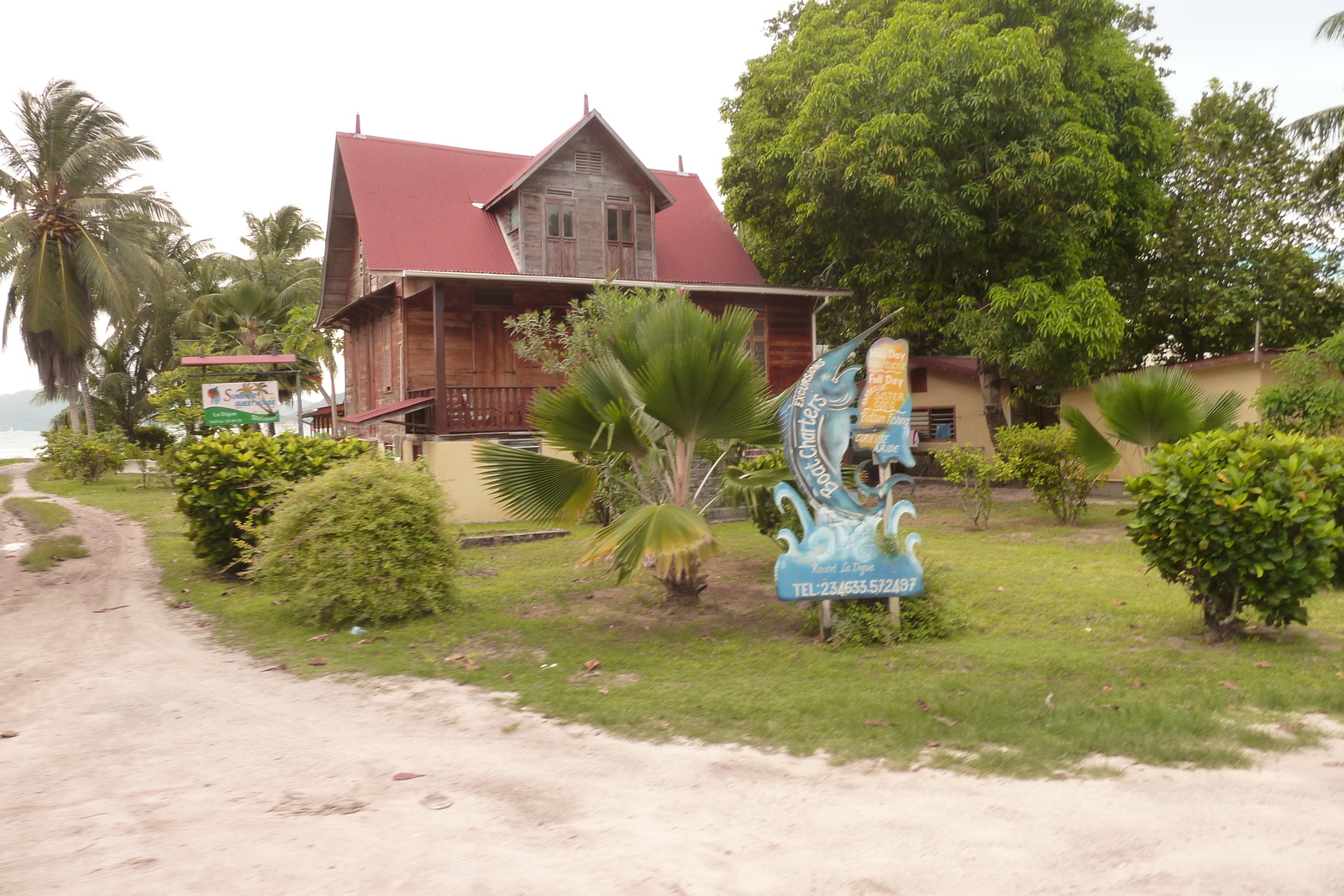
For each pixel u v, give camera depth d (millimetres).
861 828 3648
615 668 6328
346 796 3994
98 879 3145
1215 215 23438
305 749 4684
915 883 3162
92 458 26828
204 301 36406
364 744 4766
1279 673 5910
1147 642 6852
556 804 3916
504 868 3256
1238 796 3971
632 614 8281
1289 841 3508
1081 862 3330
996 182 16859
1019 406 24859
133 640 7379
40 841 3486
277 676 6199
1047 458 14641
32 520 15891
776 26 24828
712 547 6941
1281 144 23750
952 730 4883
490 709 5402
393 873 3199
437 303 16062
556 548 12688
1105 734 4746
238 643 7203
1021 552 11656
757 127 21328
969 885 3143
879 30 18953
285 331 32656
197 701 5582
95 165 29297
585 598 9039
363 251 18797
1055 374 18344
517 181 18594
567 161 19578
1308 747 4605
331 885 3100
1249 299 22688
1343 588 7254
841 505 6934
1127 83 19406
